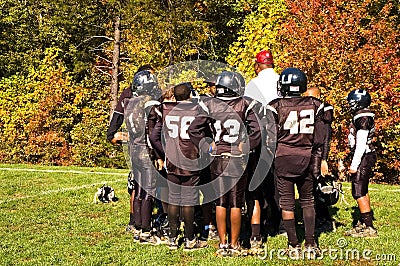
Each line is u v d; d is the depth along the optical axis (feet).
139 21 74.23
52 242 24.67
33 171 49.32
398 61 63.21
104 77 87.76
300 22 63.93
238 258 21.83
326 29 61.05
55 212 31.19
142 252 22.91
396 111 62.85
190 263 21.27
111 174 47.96
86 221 28.78
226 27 86.69
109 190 34.40
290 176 21.68
